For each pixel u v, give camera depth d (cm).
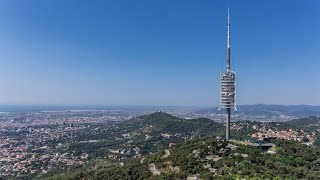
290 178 19375
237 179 18512
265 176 19100
